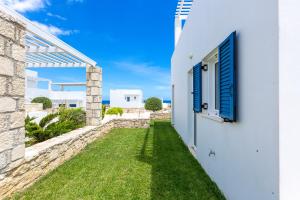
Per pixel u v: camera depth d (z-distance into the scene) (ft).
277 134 5.92
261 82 6.80
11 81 10.23
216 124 11.80
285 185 5.82
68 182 12.16
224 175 10.49
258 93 6.99
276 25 5.96
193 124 20.84
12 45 10.34
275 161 6.01
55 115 21.03
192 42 18.48
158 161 16.26
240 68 8.43
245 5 7.91
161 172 13.84
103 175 13.28
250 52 7.54
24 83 11.21
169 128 35.06
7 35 10.00
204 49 14.05
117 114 55.21
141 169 14.40
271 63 6.22
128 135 28.27
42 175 12.84
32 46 22.40
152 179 12.64
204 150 14.56
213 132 12.42
